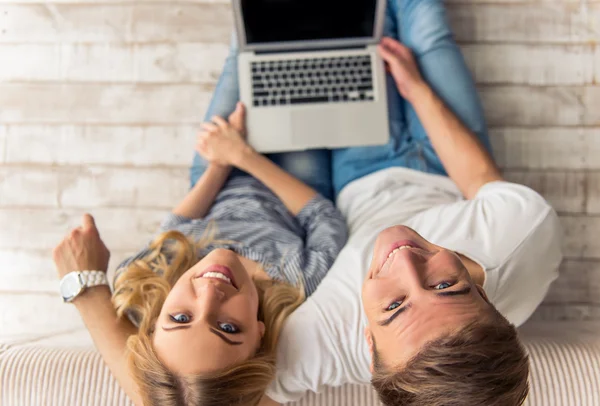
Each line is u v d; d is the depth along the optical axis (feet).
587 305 4.69
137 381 3.14
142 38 4.95
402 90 4.39
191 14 4.94
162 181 4.91
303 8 4.10
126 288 3.68
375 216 4.06
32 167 4.90
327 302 3.50
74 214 4.89
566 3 4.87
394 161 4.36
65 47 4.95
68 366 3.84
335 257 3.90
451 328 2.68
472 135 4.15
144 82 4.94
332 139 4.30
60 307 4.83
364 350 3.40
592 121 4.82
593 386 3.69
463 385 2.60
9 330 4.80
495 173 4.03
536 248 3.50
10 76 4.94
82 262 3.75
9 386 3.81
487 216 3.54
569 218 4.76
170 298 3.21
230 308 3.16
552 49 4.87
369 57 4.33
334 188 4.58
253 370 3.15
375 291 2.92
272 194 4.35
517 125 4.83
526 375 2.85
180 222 4.17
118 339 3.56
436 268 2.89
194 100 4.94
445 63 4.40
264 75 4.32
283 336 3.48
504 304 3.54
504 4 4.89
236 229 4.05
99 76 4.94
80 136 4.92
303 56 4.32
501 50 4.88
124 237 4.88
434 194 4.19
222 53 4.94
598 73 4.84
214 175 4.32
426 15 4.46
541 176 4.79
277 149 4.32
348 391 3.72
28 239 4.88
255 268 3.85
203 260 3.36
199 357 2.97
